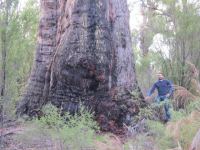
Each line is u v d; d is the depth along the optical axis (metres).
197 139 4.57
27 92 11.10
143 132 5.95
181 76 14.45
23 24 9.50
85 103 9.88
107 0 10.45
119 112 9.94
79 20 10.22
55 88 10.27
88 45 10.04
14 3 8.64
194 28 15.31
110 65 10.20
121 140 6.52
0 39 8.58
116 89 10.23
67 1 10.73
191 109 5.14
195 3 15.66
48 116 7.25
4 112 8.78
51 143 6.23
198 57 15.24
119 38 10.55
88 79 9.96
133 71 10.73
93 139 6.07
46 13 11.43
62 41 10.52
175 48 15.55
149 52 18.48
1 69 8.70
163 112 6.53
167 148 5.05
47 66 11.10
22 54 9.73
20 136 7.14
